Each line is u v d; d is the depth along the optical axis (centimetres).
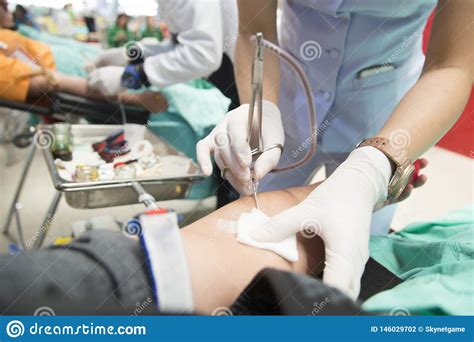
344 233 69
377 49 104
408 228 95
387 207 106
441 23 83
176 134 127
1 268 48
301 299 55
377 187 75
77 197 104
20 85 122
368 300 65
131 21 142
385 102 117
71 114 127
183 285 51
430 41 86
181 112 127
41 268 49
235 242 70
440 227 92
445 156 140
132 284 50
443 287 66
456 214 97
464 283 66
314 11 101
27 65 125
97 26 142
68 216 108
